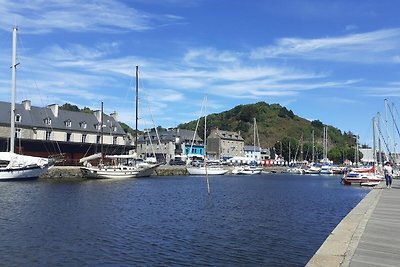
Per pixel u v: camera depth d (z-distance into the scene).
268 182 66.88
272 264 13.90
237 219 23.41
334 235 11.18
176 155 117.69
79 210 25.95
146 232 18.97
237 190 46.62
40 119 76.94
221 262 14.05
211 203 31.78
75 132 80.81
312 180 77.56
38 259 14.16
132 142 103.94
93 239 17.27
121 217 23.41
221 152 143.50
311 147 163.00
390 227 12.82
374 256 9.11
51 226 20.11
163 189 44.91
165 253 15.12
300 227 20.98
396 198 23.02
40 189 40.06
